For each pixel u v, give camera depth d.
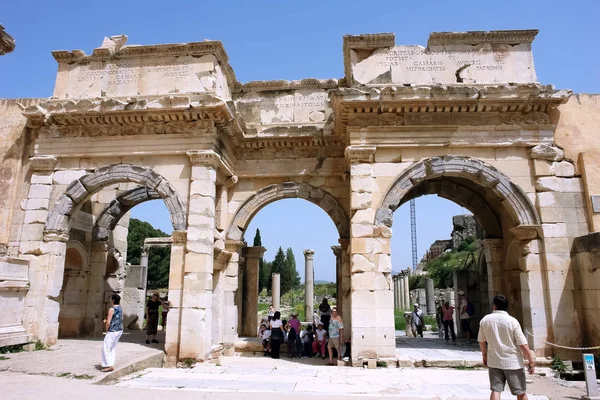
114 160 15.96
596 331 12.99
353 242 14.27
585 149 15.05
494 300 8.14
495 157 14.98
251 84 18.98
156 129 15.77
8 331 13.92
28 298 15.11
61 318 18.98
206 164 15.18
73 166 16.11
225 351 16.89
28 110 15.92
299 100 18.77
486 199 19.23
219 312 16.53
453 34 15.98
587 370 9.71
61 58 17.03
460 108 14.94
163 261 58.06
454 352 15.74
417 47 16.03
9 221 15.84
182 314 14.19
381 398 9.00
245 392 9.30
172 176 15.45
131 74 16.56
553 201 14.51
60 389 8.98
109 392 8.90
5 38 9.70
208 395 8.86
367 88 15.23
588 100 15.52
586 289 13.52
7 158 16.44
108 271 21.67
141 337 19.48
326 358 16.48
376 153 15.03
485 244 19.11
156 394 8.87
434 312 36.41
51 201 15.92
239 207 17.70
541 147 14.84
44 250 15.45
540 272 14.17
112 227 20.92
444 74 15.76
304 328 26.89
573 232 14.39
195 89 16.06
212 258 15.02
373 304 13.81
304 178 17.80
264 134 17.58
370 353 13.52
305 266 30.47
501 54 15.88
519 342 7.50
